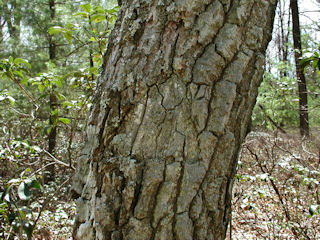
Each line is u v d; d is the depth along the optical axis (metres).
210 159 0.80
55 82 1.90
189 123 0.79
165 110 0.79
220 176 0.81
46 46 6.20
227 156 0.81
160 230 0.77
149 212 0.77
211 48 0.80
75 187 0.90
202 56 0.80
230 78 0.81
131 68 0.82
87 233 0.82
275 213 2.55
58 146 4.24
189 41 0.80
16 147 1.96
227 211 0.85
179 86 0.79
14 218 1.28
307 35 7.86
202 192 0.79
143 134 0.79
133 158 0.79
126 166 0.78
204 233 0.79
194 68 0.79
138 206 0.77
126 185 0.78
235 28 0.81
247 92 0.83
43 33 5.86
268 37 0.90
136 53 0.83
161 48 0.81
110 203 0.79
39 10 5.97
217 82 0.81
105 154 0.82
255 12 0.85
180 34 0.80
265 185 2.81
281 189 2.68
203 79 0.79
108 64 0.90
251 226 2.69
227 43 0.80
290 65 5.51
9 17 6.32
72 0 5.87
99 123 0.85
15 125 3.32
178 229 0.77
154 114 0.79
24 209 1.31
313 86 6.17
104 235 0.78
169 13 0.81
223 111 0.80
